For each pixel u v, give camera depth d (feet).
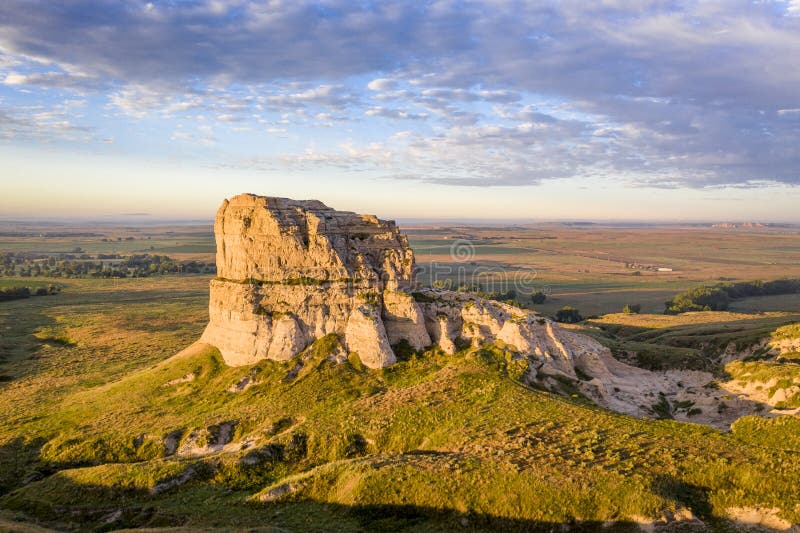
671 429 154.51
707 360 250.98
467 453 145.89
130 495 145.89
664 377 244.42
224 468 155.63
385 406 184.14
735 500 115.24
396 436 165.89
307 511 130.52
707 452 134.82
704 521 111.55
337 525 123.24
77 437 189.47
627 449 139.23
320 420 179.11
